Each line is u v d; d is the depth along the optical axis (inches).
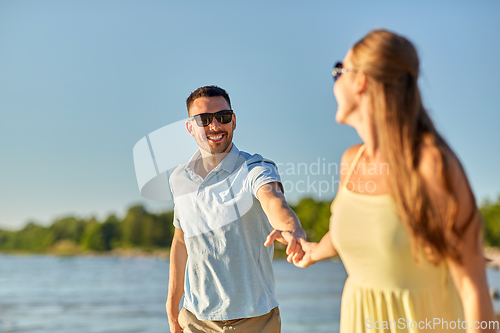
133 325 758.5
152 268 1999.3
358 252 61.9
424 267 58.5
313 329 669.9
